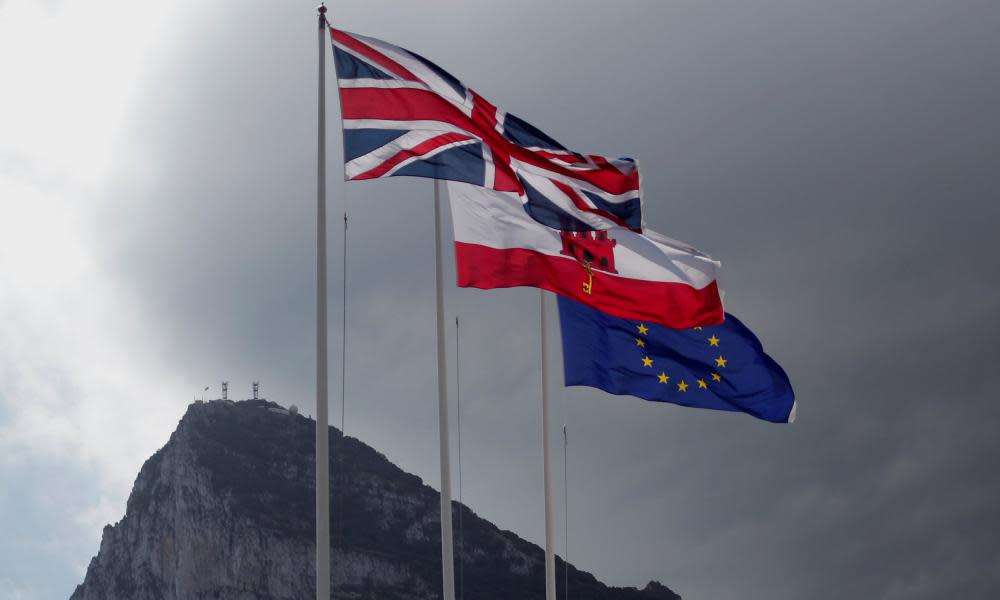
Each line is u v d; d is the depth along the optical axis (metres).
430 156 27.78
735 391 34.91
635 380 34.31
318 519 23.72
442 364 28.00
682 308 32.66
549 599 31.86
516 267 30.39
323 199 25.52
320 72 26.38
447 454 27.62
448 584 27.12
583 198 30.50
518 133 29.91
